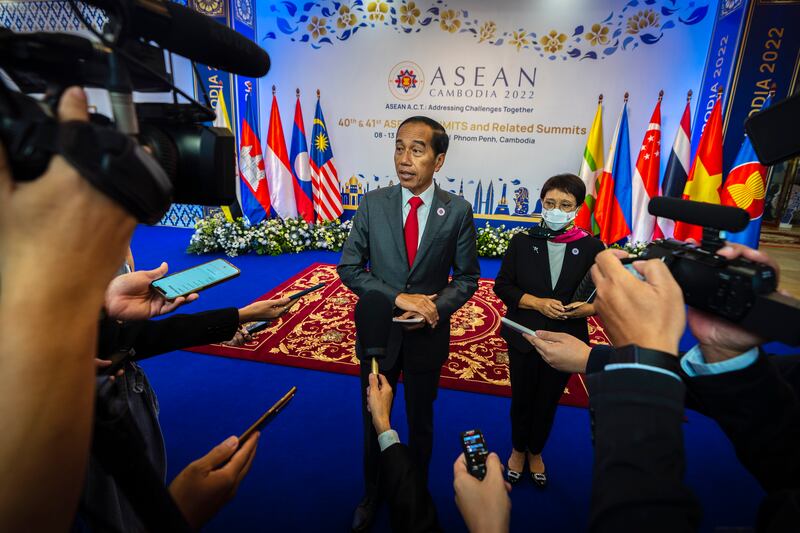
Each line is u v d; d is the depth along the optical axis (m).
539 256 2.13
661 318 0.55
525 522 2.08
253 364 3.37
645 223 5.94
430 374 1.90
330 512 2.11
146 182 0.36
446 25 6.13
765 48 5.07
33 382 0.33
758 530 0.57
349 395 3.03
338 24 6.36
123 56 0.46
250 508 2.12
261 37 6.60
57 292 0.34
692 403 0.75
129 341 1.23
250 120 6.76
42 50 0.45
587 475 2.38
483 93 6.30
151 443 1.54
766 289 0.59
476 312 4.43
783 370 0.77
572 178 2.11
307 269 5.68
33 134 0.32
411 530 0.65
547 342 1.32
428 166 1.77
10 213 0.33
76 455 0.36
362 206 1.94
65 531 0.37
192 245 6.23
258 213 6.82
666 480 0.46
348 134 6.78
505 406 2.94
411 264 1.89
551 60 6.01
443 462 2.45
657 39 5.70
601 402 0.54
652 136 5.73
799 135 0.66
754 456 0.64
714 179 5.31
